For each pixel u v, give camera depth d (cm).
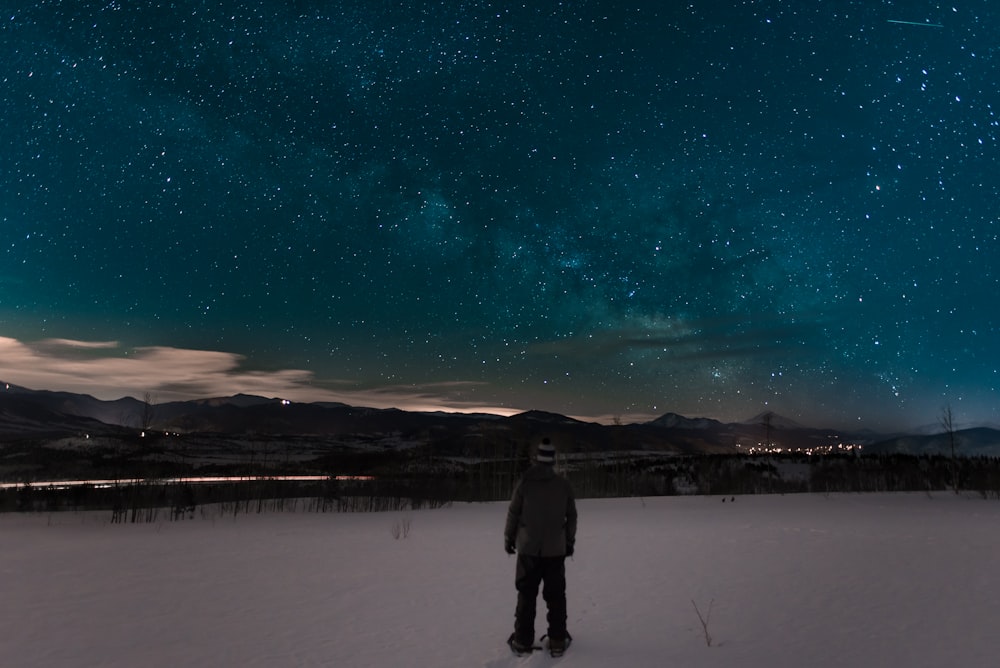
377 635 627
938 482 3322
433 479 3562
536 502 575
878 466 4009
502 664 532
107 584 921
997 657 514
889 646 548
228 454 6750
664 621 654
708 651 546
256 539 1511
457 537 1507
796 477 3919
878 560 1004
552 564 567
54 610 752
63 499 2653
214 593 850
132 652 578
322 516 2264
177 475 4169
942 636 575
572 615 691
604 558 1091
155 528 1850
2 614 732
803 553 1099
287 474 4512
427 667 525
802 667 500
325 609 747
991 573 875
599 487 3388
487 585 891
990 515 1812
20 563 1132
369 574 993
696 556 1094
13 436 10856
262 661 547
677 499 2812
